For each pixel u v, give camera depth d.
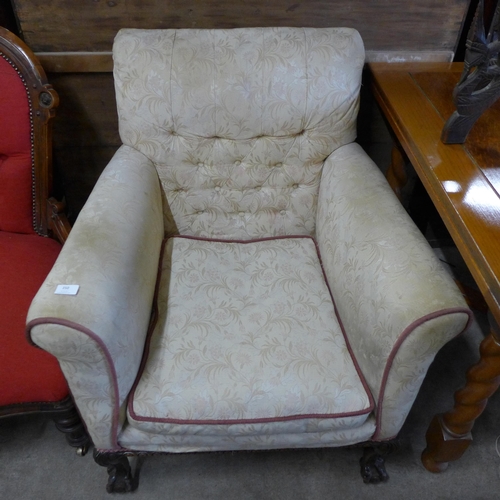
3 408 0.98
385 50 1.38
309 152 1.24
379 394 0.93
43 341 0.78
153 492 1.19
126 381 0.90
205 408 0.92
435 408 1.37
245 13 1.28
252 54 1.16
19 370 0.95
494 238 0.84
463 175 0.98
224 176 1.26
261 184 1.28
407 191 1.71
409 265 0.89
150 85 1.15
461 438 1.12
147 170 1.21
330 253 1.14
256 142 1.22
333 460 1.26
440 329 0.81
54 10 1.23
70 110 1.43
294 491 1.20
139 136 1.20
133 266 0.96
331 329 1.05
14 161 1.18
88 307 0.80
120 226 1.00
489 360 0.94
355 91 1.20
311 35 1.18
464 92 0.97
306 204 1.30
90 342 0.79
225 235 1.32
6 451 1.25
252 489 1.20
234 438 0.97
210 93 1.15
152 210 1.16
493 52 0.91
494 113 1.17
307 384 0.95
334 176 1.20
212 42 1.16
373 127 1.55
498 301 0.76
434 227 1.81
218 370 0.96
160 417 0.91
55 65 1.31
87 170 1.59
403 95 1.23
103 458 1.01
